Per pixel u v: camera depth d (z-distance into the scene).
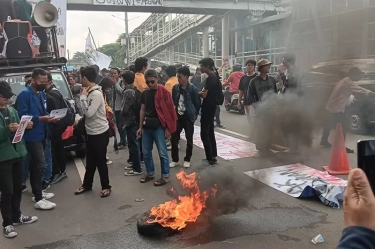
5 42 7.54
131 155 5.95
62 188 5.43
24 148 3.98
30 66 7.66
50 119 4.47
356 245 0.82
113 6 17.36
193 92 5.95
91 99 4.80
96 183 5.56
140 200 4.73
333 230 3.62
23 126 3.74
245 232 3.63
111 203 4.69
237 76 12.65
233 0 18.42
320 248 3.29
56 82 7.61
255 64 7.56
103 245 3.56
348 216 0.88
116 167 6.47
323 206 4.23
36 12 8.19
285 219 3.90
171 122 5.26
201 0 18.19
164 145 5.33
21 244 3.67
